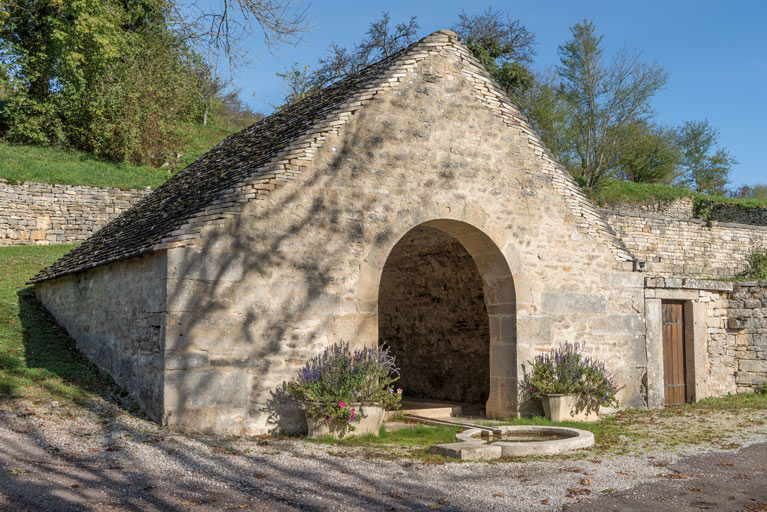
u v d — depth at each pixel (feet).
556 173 36.11
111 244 35.19
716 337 42.83
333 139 30.12
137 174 88.58
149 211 37.70
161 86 100.89
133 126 95.76
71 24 92.12
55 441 22.66
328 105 32.63
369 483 19.45
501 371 34.50
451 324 44.24
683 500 18.19
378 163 31.01
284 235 28.48
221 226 27.25
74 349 38.17
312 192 29.27
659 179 126.93
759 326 42.68
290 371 28.04
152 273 27.99
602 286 36.86
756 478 20.90
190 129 116.57
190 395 26.23
